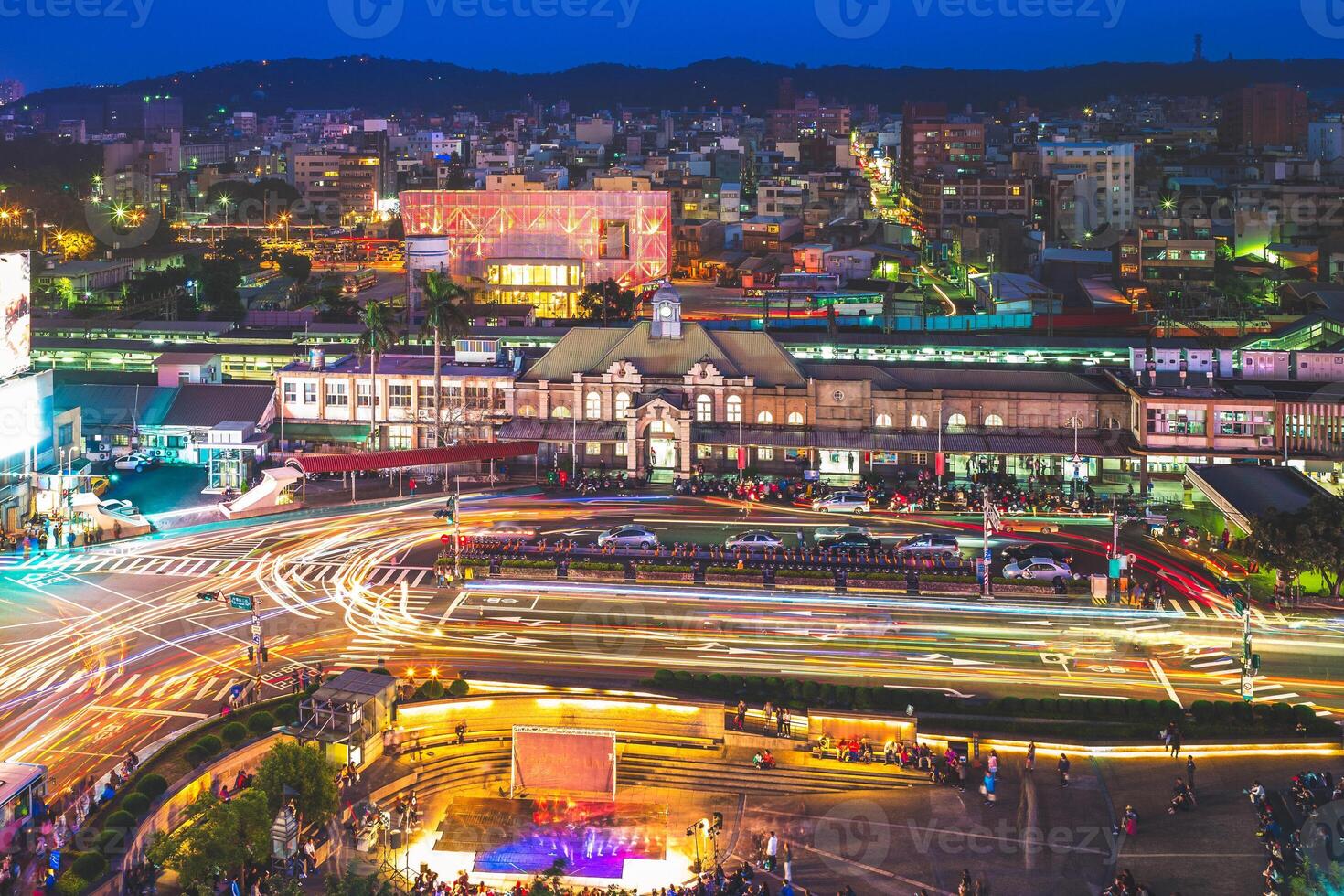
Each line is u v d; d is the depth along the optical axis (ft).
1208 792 330.34
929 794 335.88
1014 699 375.04
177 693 391.86
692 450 629.51
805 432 629.51
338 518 571.69
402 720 364.99
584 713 373.61
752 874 301.22
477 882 302.66
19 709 381.60
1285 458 586.04
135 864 298.97
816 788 342.03
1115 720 368.07
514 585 485.56
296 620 451.94
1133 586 472.03
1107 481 609.42
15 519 555.69
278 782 311.88
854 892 295.48
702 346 650.43
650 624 446.60
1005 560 500.33
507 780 349.61
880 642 431.02
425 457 604.90
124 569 508.12
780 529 548.72
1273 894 280.31
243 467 631.56
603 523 558.15
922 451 612.70
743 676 390.63
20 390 572.92
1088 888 291.99
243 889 294.46
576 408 645.51
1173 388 615.16
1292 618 449.89
